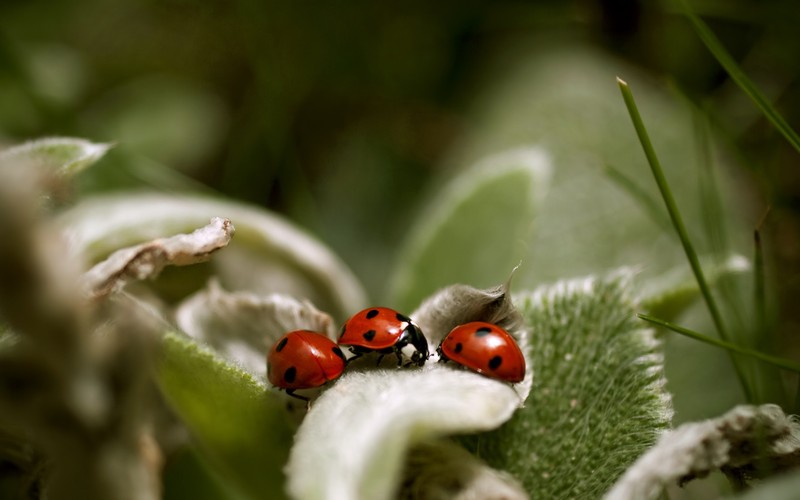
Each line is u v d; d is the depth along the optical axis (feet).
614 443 0.54
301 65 0.92
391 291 0.68
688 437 0.51
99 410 0.46
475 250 0.66
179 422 0.57
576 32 0.91
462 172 0.82
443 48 0.96
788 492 0.50
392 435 0.48
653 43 0.87
